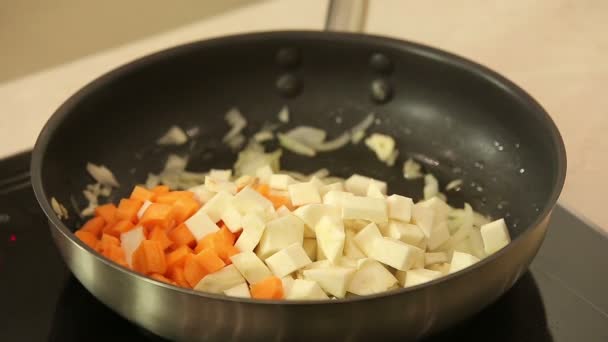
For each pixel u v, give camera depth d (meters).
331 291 0.43
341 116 0.54
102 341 0.42
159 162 0.51
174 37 0.60
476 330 0.42
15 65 0.62
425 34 0.60
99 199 0.49
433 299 0.38
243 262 0.44
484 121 0.51
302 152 0.53
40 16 0.62
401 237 0.45
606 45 0.59
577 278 0.44
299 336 0.38
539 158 0.48
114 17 0.65
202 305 0.38
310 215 0.45
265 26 0.61
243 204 0.46
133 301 0.39
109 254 0.44
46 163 0.46
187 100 0.53
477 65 0.50
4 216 0.47
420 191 0.50
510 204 0.49
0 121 0.53
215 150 0.52
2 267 0.45
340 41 0.52
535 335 0.42
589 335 0.42
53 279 0.44
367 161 0.52
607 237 0.46
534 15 0.62
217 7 0.69
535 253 0.41
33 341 0.42
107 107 0.50
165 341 0.42
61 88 0.56
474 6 0.63
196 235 0.46
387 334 0.39
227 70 0.53
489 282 0.39
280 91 0.54
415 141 0.53
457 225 0.48
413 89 0.53
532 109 0.47
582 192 0.49
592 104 0.55
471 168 0.51
